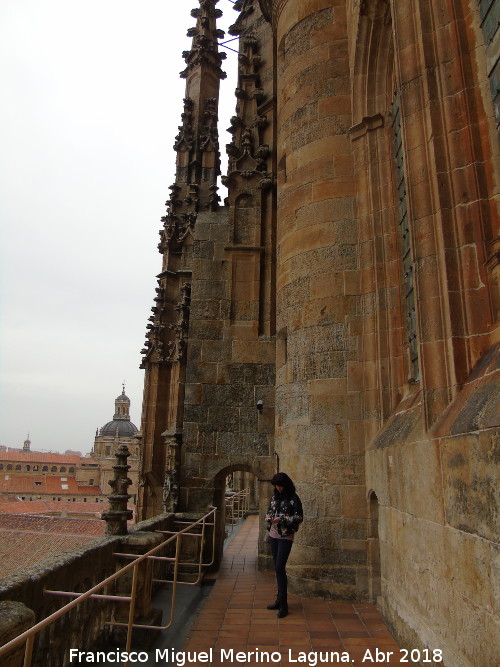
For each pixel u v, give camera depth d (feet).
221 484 41.47
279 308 35.63
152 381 68.23
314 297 32.01
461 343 16.79
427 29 19.58
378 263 29.94
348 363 30.12
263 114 50.01
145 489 66.28
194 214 69.10
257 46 54.24
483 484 12.43
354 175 32.71
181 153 73.10
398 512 20.92
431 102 18.83
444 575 15.11
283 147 38.17
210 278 45.11
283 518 25.05
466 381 16.39
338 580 27.45
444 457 15.25
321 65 35.99
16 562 87.30
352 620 23.45
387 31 30.81
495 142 17.19
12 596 12.44
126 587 20.20
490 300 16.40
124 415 377.71
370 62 32.14
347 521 28.19
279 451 34.22
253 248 45.34
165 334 69.31
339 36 36.14
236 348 43.45
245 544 49.62
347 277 31.37
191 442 41.37
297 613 24.73
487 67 17.83
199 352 43.39
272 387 42.50
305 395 31.01
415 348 26.09
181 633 21.71
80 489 326.03
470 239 17.19
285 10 40.73
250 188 46.91
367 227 31.12
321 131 34.55
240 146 50.52
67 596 15.66
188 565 36.35
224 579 33.86
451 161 18.07
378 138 31.73
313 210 33.45
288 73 38.37
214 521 38.40
